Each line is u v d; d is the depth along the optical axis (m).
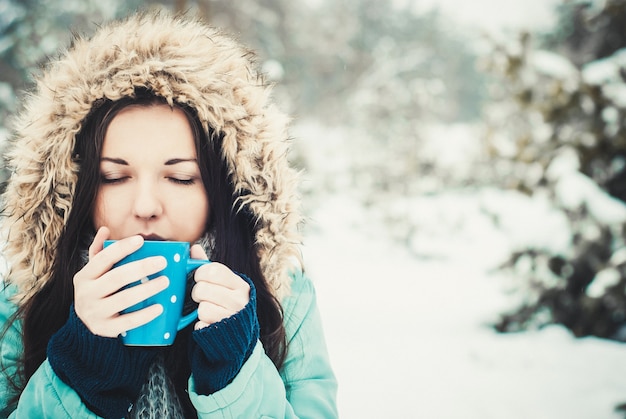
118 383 1.02
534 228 5.79
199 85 1.13
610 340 5.25
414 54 15.15
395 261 10.59
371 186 11.96
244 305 1.01
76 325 0.98
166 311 0.96
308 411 1.21
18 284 1.19
